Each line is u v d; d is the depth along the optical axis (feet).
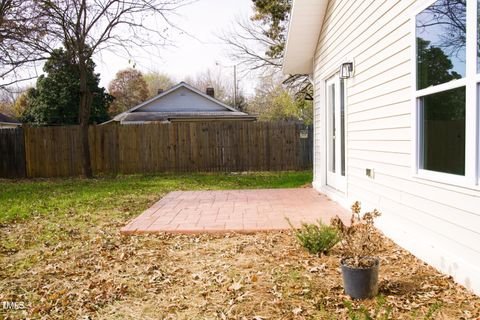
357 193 19.33
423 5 12.00
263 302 10.16
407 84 13.46
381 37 15.69
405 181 13.88
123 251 15.02
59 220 21.24
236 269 12.64
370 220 11.06
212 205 23.21
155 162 47.67
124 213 22.74
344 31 20.84
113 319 9.71
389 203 15.35
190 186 34.99
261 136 48.57
